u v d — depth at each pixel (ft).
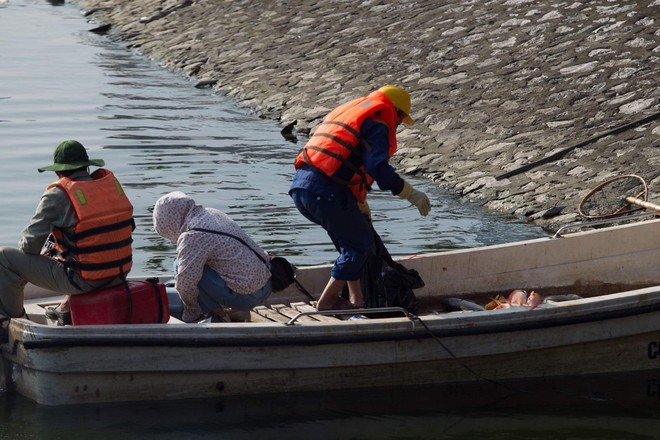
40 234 62.69
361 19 187.32
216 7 224.12
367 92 157.58
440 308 78.79
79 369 62.34
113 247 64.03
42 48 212.43
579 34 152.66
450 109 143.43
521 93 141.79
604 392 68.49
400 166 130.52
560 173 118.42
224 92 175.73
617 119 128.16
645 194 85.92
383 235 102.01
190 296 67.05
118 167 124.47
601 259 83.46
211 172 123.75
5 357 65.21
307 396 66.13
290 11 204.74
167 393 64.18
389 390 67.56
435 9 179.63
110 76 186.39
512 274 81.71
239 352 63.93
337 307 72.38
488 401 66.80
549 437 61.41
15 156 127.44
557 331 68.90
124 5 252.83
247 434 60.85
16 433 59.72
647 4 155.22
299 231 101.14
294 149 138.10
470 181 121.60
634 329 70.49
